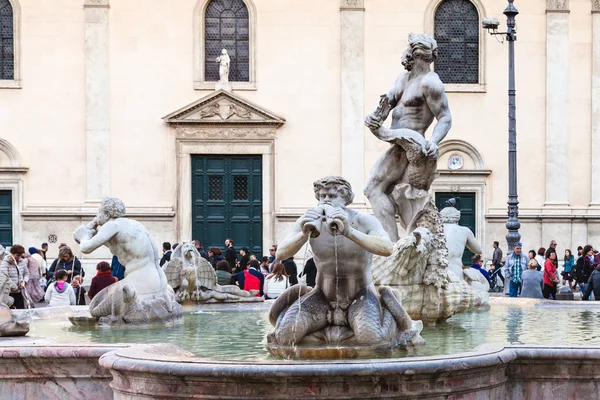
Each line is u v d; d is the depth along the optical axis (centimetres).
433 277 1202
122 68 3994
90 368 845
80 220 3956
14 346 854
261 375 727
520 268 2489
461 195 4003
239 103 3984
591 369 814
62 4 3981
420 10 4006
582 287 2927
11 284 1870
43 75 3981
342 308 908
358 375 730
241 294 1617
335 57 4009
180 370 739
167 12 4000
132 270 1260
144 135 3994
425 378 748
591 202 3969
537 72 3991
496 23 3188
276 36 4019
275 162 4003
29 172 3969
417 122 1316
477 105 3997
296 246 889
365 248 883
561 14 3975
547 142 3975
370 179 1317
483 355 778
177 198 3997
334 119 4006
